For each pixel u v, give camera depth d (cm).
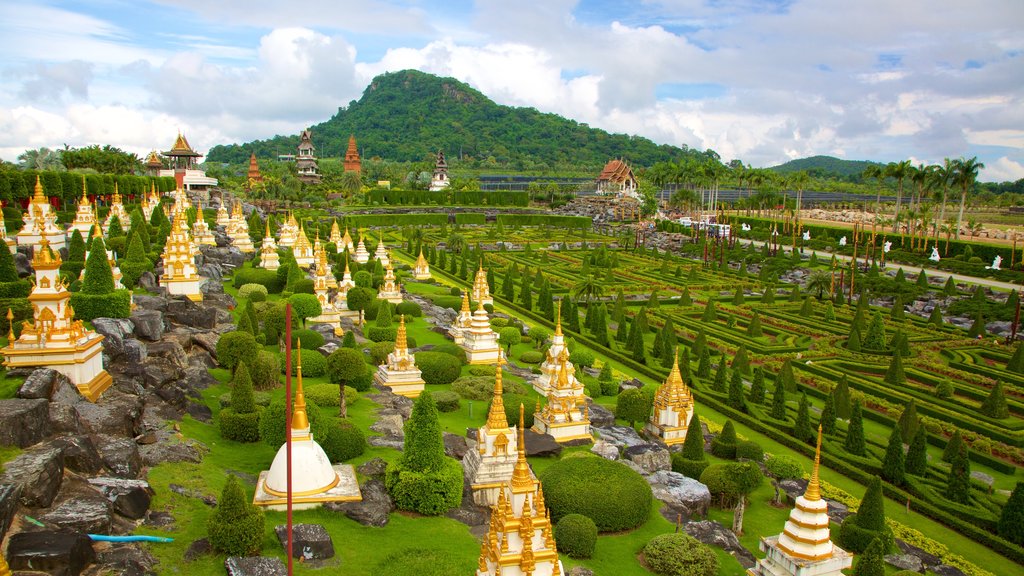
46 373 2848
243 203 14525
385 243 14125
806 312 8488
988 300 9138
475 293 7888
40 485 2167
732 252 13225
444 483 3011
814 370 6322
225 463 3109
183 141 15500
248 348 4150
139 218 6669
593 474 3416
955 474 3916
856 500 3934
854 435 4456
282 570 2267
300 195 17688
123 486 2406
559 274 11069
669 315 8312
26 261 5172
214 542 2325
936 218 15250
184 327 4559
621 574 2902
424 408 3036
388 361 4812
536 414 4403
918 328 8075
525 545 2136
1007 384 6125
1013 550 3488
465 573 2512
